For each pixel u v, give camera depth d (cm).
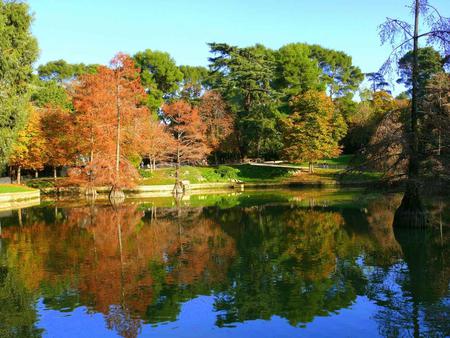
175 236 2000
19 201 3731
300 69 6819
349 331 916
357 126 6247
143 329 949
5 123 3048
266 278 1294
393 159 2084
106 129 3934
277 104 5972
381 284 1219
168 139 5016
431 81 2234
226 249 1700
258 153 6362
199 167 5609
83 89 4038
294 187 4866
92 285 1255
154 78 7031
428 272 1325
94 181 4009
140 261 1527
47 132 4303
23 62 3198
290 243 1788
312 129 5312
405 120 2100
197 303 1095
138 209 3067
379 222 2248
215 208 3044
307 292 1162
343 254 1575
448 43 1902
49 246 1823
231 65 5675
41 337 920
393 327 933
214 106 5791
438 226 2080
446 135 1881
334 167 5909
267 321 976
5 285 1273
